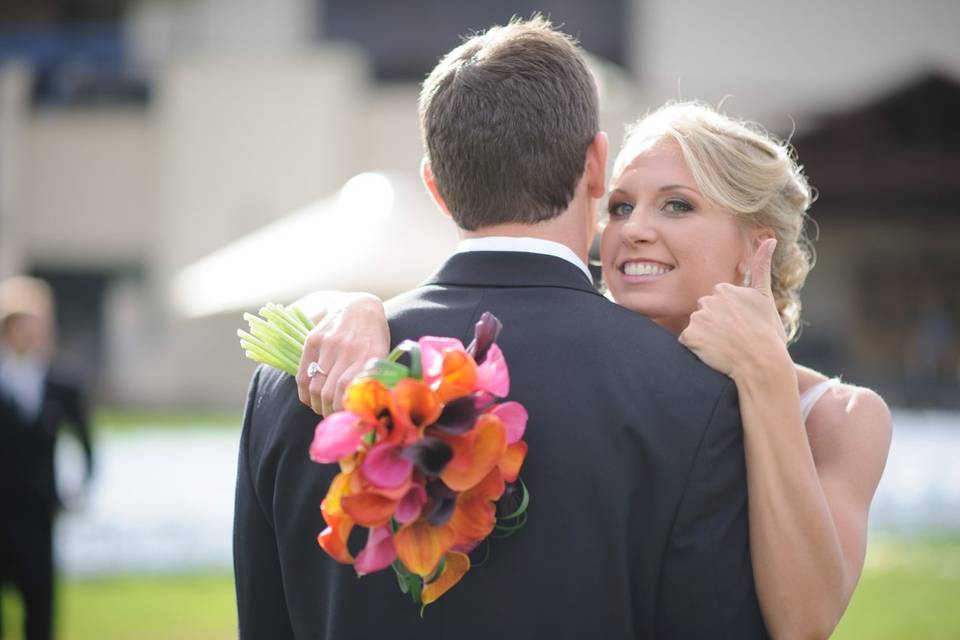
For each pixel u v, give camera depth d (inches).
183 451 772.0
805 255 135.0
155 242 1494.8
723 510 94.9
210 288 497.0
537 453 94.0
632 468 93.4
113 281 1508.4
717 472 94.3
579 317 98.6
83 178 1499.8
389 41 1596.9
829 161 1562.5
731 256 122.4
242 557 107.7
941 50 1652.3
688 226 120.1
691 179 120.7
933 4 1652.3
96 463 355.9
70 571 482.3
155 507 560.7
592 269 372.2
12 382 336.8
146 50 1581.0
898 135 1571.1
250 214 1455.5
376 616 96.6
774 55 1653.5
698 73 1641.2
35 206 1502.2
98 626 370.3
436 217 462.3
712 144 121.7
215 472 677.3
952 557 506.6
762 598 96.3
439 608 94.5
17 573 331.6
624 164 124.6
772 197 125.3
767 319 102.0
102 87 1505.9
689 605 93.2
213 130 1464.1
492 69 100.9
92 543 486.9
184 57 1518.2
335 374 96.3
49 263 1507.1
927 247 1584.6
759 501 95.9
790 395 98.7
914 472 655.8
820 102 1643.7
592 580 92.3
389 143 1462.8
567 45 103.3
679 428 94.0
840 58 1657.2
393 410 88.1
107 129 1498.5
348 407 88.9
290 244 481.7
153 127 1496.1
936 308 1571.1
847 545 105.6
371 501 88.5
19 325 344.8
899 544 544.7
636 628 94.2
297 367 103.5
